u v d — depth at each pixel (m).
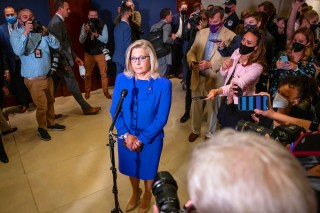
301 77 1.54
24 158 2.93
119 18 4.09
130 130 1.84
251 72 2.11
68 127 3.60
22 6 3.94
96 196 2.39
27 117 3.93
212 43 2.75
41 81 3.04
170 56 4.21
